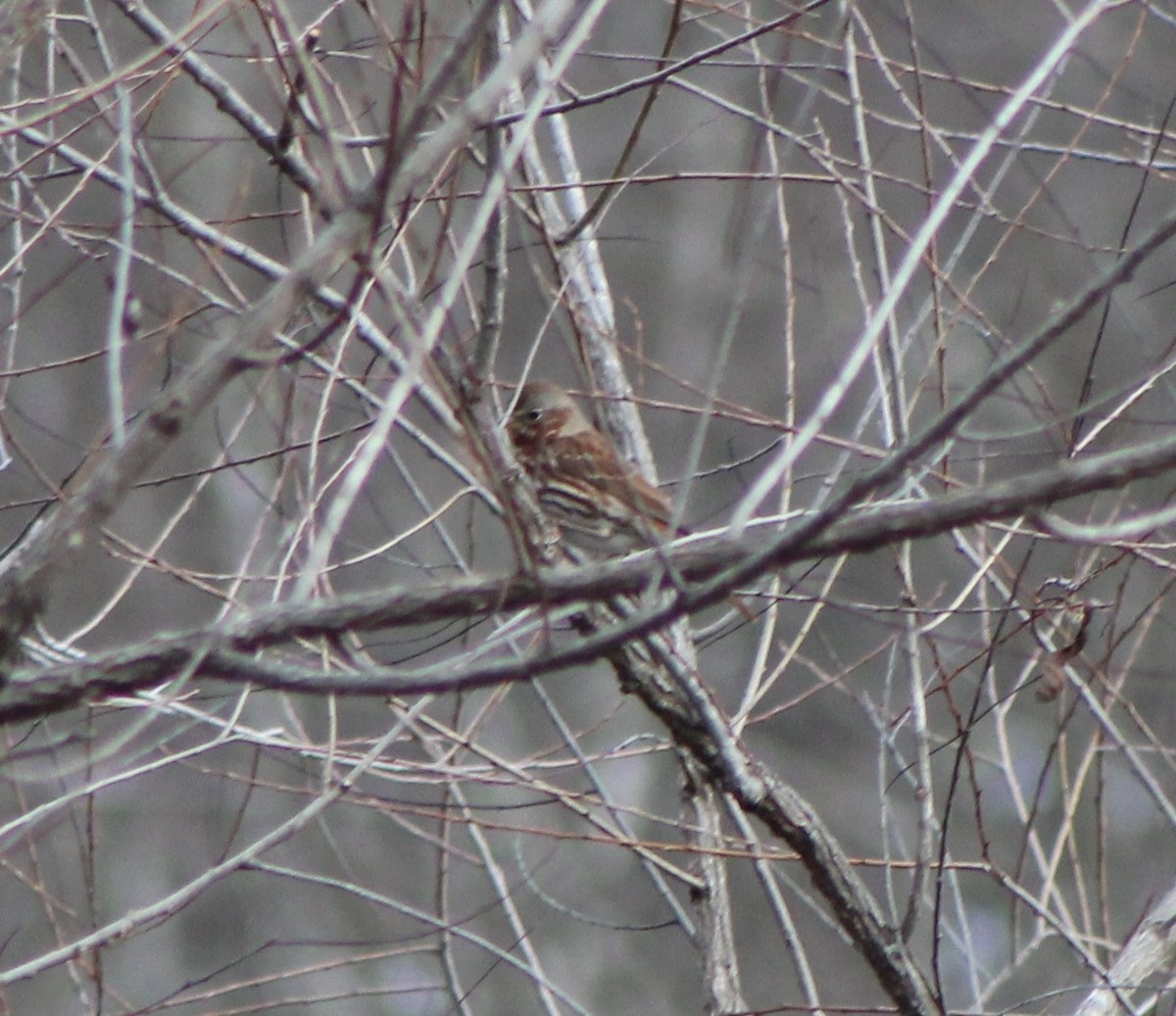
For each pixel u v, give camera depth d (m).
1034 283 14.00
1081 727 19.23
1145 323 18.64
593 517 11.66
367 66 10.44
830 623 20.20
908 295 12.08
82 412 22.22
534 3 11.65
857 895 9.30
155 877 20.80
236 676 6.96
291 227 15.11
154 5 22.58
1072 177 20.30
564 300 10.09
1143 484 12.22
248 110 8.88
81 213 17.80
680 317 24.41
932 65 17.52
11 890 18.89
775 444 10.94
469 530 9.82
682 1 9.84
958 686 15.03
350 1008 20.55
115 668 6.96
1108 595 13.80
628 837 10.51
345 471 11.10
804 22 11.71
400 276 9.97
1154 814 19.61
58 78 11.62
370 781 16.62
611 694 24.28
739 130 25.38
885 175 9.73
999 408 15.88
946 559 20.62
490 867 10.30
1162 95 17.27
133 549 10.27
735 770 9.20
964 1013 9.46
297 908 20.89
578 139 26.17
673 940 22.67
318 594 9.35
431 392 8.99
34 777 7.62
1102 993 9.72
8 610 6.35
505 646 10.41
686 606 6.61
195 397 6.30
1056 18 22.92
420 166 6.21
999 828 19.81
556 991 10.04
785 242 10.30
